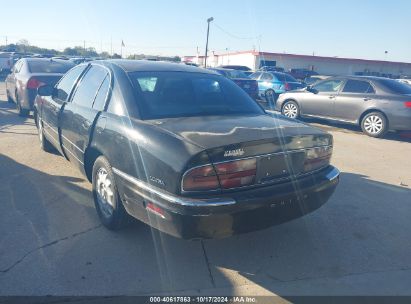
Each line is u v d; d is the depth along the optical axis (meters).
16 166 5.67
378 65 50.22
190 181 2.77
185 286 3.01
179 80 4.02
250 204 2.88
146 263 3.27
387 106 9.45
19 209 4.20
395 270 3.37
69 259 3.27
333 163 6.83
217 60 53.56
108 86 3.96
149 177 2.99
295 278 3.19
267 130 3.23
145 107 3.53
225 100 4.05
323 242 3.79
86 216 4.09
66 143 4.73
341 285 3.13
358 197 5.06
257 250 3.58
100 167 3.77
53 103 5.32
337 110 10.50
